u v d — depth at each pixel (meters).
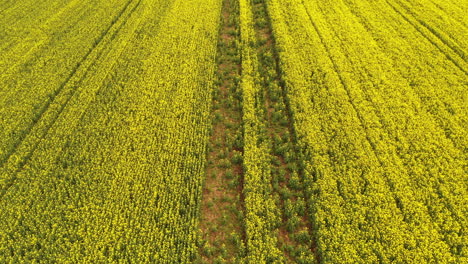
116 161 21.00
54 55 29.98
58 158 21.64
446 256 15.91
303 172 20.31
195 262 16.47
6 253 16.92
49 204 18.77
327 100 24.44
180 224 17.88
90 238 17.30
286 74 26.95
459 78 25.64
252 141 21.95
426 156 20.34
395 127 22.38
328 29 31.81
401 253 16.12
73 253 16.80
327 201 18.25
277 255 16.50
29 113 24.61
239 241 17.58
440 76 26.00
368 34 30.98
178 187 19.50
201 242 17.38
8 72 28.34
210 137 23.31
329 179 19.34
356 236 16.84
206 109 24.45
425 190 18.53
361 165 20.03
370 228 16.97
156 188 19.48
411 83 25.70
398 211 17.64
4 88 26.77
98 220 18.05
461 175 19.22
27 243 17.20
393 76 26.27
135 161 20.92
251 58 29.47
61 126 23.52
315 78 26.39
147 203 18.89
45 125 23.70
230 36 32.72
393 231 16.81
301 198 19.34
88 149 22.02
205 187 20.36
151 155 21.12
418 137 21.45
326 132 22.19
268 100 25.77
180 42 30.77
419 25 31.38
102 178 20.06
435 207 17.75
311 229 18.08
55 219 18.19
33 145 22.31
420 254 16.02
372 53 28.72
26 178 20.34
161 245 17.11
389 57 28.22
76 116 24.09
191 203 18.66
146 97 25.36
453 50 28.67
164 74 27.39
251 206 18.59
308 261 16.36
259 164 20.80
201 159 21.08
